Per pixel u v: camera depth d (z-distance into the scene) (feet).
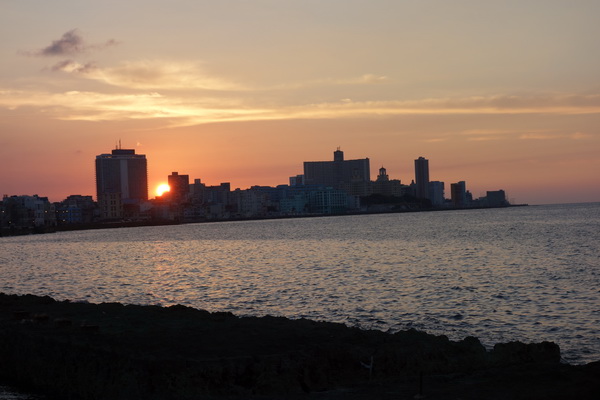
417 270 315.58
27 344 112.06
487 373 96.22
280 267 356.18
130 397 89.56
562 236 562.25
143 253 537.65
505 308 193.16
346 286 255.50
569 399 80.12
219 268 366.02
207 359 95.55
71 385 100.37
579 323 167.43
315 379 95.76
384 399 85.97
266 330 116.78
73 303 164.55
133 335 113.80
